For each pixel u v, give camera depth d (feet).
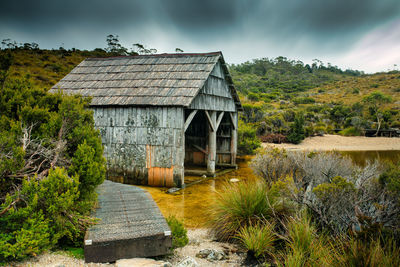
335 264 11.15
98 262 11.84
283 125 108.27
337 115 146.00
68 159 15.53
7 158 13.14
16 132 14.23
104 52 187.52
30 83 18.11
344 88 285.43
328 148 83.05
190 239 17.19
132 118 32.73
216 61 36.63
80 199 14.67
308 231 13.76
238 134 66.74
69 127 16.21
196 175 40.32
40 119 16.08
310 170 20.65
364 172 17.87
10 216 11.15
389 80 293.02
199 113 47.98
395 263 10.28
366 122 126.00
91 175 14.73
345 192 14.84
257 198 17.33
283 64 437.99
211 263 13.60
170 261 13.48
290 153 24.80
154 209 16.85
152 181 32.19
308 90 293.64
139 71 38.04
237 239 16.58
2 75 16.01
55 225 12.35
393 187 14.40
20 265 10.45
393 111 157.58
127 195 20.15
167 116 31.35
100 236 12.34
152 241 12.69
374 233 12.51
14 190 12.55
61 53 155.12
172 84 33.86
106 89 35.68
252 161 25.18
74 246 13.42
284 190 16.79
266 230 14.89
